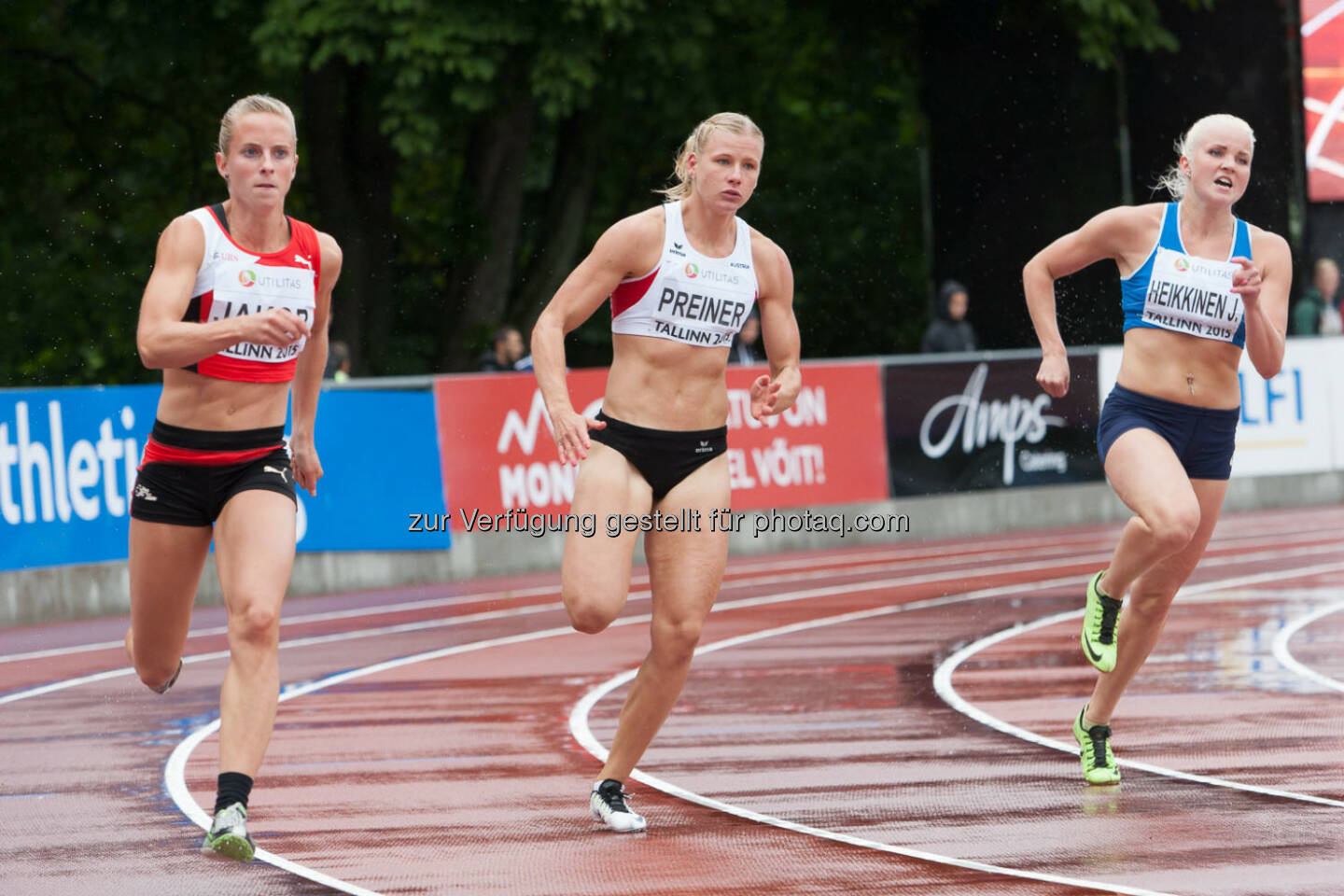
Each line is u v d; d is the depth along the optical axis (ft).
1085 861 54.95
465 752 77.61
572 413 58.54
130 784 72.02
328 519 151.12
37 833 63.00
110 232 271.08
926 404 186.29
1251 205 243.60
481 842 59.98
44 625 135.23
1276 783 66.54
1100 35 228.84
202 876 55.88
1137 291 66.90
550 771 73.00
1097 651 66.03
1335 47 236.22
